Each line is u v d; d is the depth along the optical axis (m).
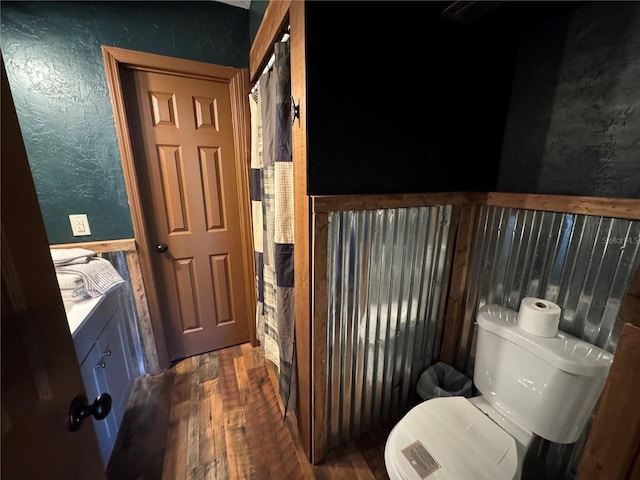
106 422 1.22
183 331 1.98
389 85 1.02
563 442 0.92
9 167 0.44
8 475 0.38
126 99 1.53
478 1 0.93
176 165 1.73
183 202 1.79
